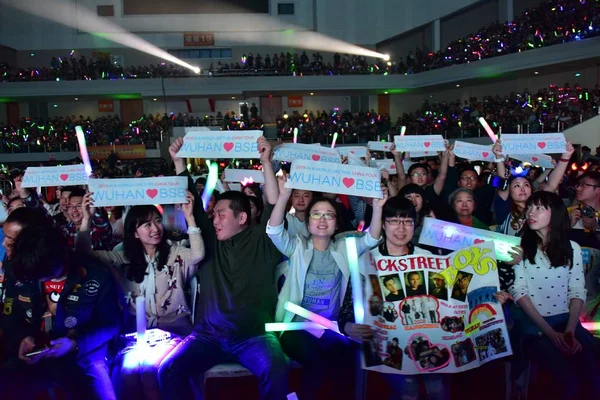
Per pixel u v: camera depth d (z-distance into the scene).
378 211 3.28
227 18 29.58
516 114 18.77
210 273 3.39
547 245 3.26
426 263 3.20
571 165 9.88
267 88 26.41
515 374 3.33
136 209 3.33
